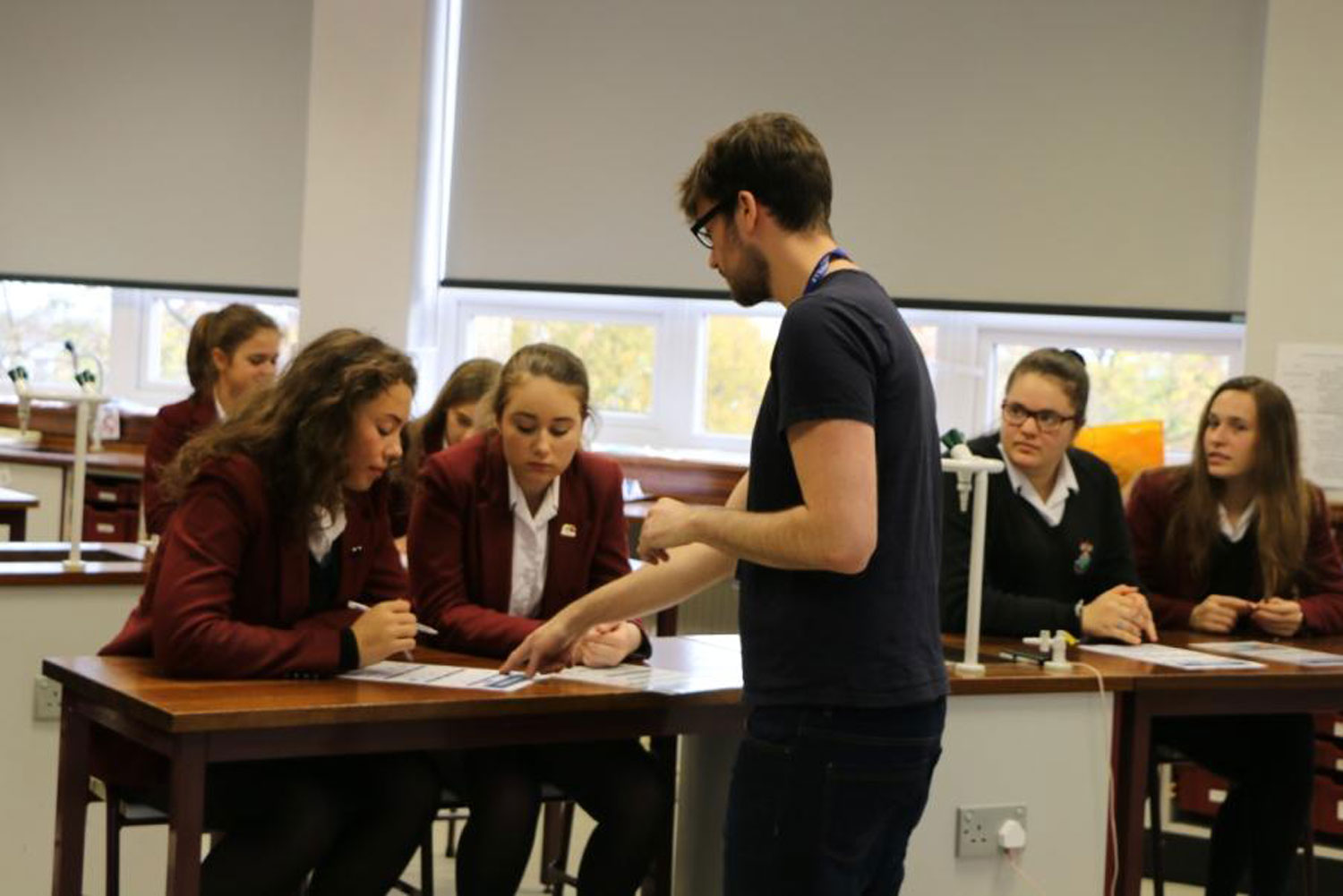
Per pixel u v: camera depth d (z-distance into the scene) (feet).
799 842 6.18
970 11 15.87
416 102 17.31
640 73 17.24
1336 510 13.17
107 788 7.44
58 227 20.44
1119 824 8.90
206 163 19.62
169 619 7.11
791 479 6.21
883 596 6.12
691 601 16.85
